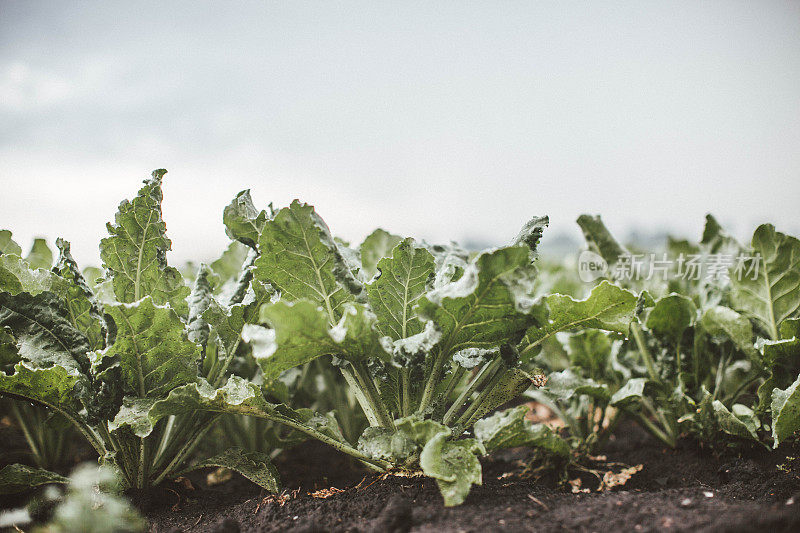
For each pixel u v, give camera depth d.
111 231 1.64
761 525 1.19
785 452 1.80
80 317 1.71
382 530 1.32
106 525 1.29
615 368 2.24
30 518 1.51
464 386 2.21
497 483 1.74
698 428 1.99
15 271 1.64
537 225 1.71
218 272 2.51
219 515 1.63
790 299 1.89
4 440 2.14
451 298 1.38
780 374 1.73
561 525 1.29
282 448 1.99
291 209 1.53
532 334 1.63
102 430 1.64
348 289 1.56
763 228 1.93
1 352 1.78
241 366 2.02
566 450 1.82
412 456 1.54
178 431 1.73
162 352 1.53
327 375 2.21
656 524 1.26
